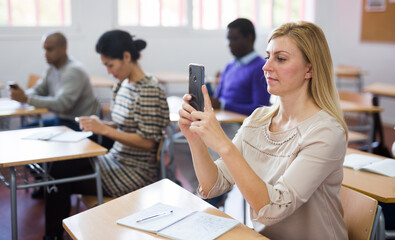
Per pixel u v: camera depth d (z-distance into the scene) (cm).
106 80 445
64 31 480
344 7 628
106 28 498
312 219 126
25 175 215
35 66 470
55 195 211
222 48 571
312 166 118
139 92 219
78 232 115
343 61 638
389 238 170
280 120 137
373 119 326
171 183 152
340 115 127
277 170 129
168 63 543
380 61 579
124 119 226
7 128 429
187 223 118
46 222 213
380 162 185
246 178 115
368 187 159
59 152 193
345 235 132
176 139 319
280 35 126
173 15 541
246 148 142
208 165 135
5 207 290
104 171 217
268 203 115
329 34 644
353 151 209
